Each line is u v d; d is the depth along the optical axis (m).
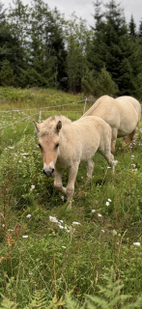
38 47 31.61
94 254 2.30
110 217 3.36
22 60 35.91
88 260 2.27
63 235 2.68
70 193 3.92
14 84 29.39
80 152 4.08
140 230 3.04
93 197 3.81
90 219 3.35
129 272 2.08
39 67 29.41
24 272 2.07
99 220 3.17
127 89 20.84
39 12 37.25
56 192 4.26
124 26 22.92
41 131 3.24
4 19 38.09
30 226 3.02
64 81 35.59
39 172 4.32
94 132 4.57
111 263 2.21
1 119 9.05
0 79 29.20
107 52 21.69
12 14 37.81
